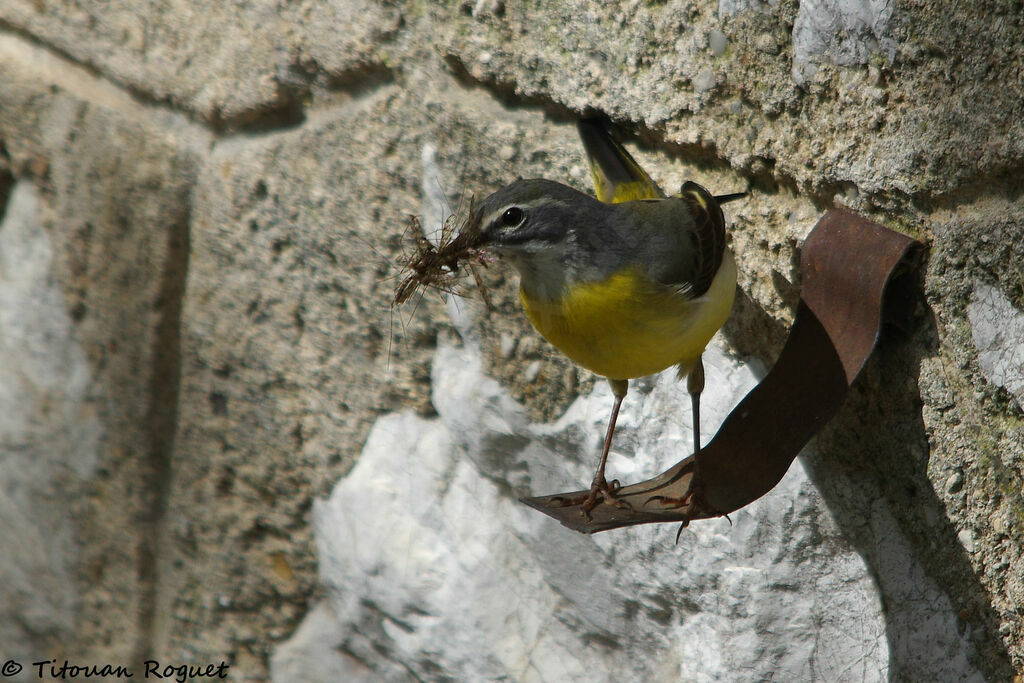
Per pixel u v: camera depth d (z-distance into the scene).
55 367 9.27
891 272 5.23
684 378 6.39
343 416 8.09
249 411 8.50
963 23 4.97
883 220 5.47
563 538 7.22
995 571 5.36
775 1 5.66
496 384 7.30
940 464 5.52
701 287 5.83
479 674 7.81
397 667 8.36
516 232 6.17
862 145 5.46
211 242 8.30
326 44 7.40
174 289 8.59
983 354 5.18
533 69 6.70
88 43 8.56
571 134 6.77
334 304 7.88
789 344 5.54
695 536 6.51
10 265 9.41
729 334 6.49
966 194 5.14
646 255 5.86
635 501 6.02
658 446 6.80
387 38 7.18
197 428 8.77
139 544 9.16
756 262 6.17
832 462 6.07
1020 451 5.12
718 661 6.61
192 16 7.99
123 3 8.30
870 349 5.18
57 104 8.85
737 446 5.41
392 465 7.94
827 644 6.26
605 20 6.34
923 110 5.19
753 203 6.14
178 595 9.16
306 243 7.85
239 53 7.80
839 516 6.10
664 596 6.83
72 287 9.07
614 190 6.32
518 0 6.64
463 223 7.11
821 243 5.54
